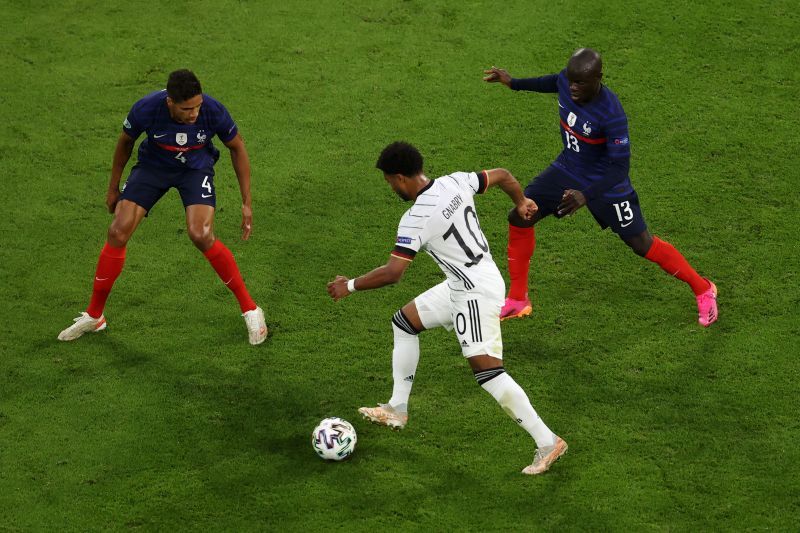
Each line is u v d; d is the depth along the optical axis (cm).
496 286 2170
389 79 3672
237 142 2508
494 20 3944
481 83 3641
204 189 2527
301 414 2416
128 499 2172
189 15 4016
